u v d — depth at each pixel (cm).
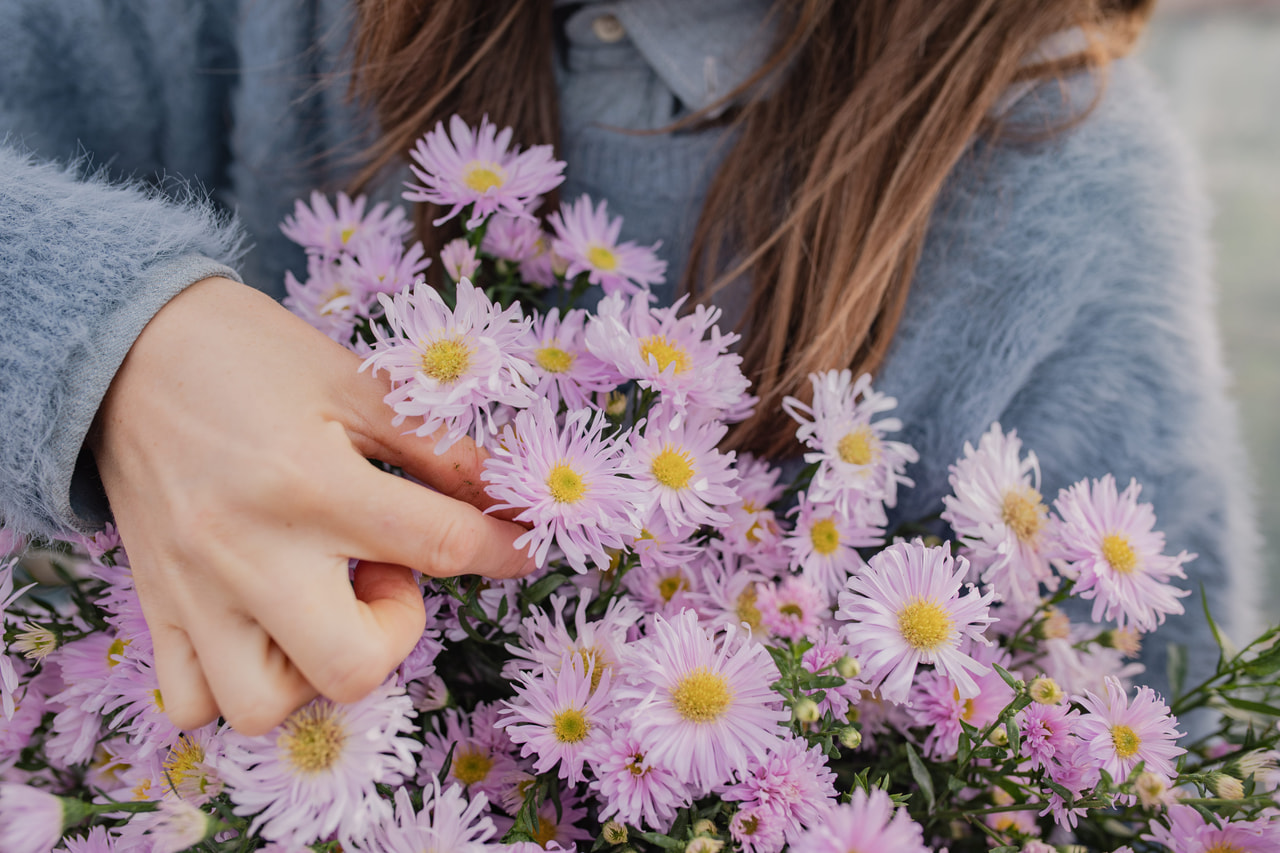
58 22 53
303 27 56
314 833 33
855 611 38
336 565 34
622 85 53
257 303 38
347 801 33
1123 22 54
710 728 36
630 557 39
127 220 39
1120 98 52
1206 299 53
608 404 40
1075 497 43
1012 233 50
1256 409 95
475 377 35
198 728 35
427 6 50
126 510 36
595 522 35
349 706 34
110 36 55
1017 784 38
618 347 38
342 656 33
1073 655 43
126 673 38
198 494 34
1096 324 51
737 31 51
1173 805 38
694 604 41
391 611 35
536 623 38
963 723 39
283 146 57
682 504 39
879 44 48
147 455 35
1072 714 38
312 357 36
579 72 54
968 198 50
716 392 40
